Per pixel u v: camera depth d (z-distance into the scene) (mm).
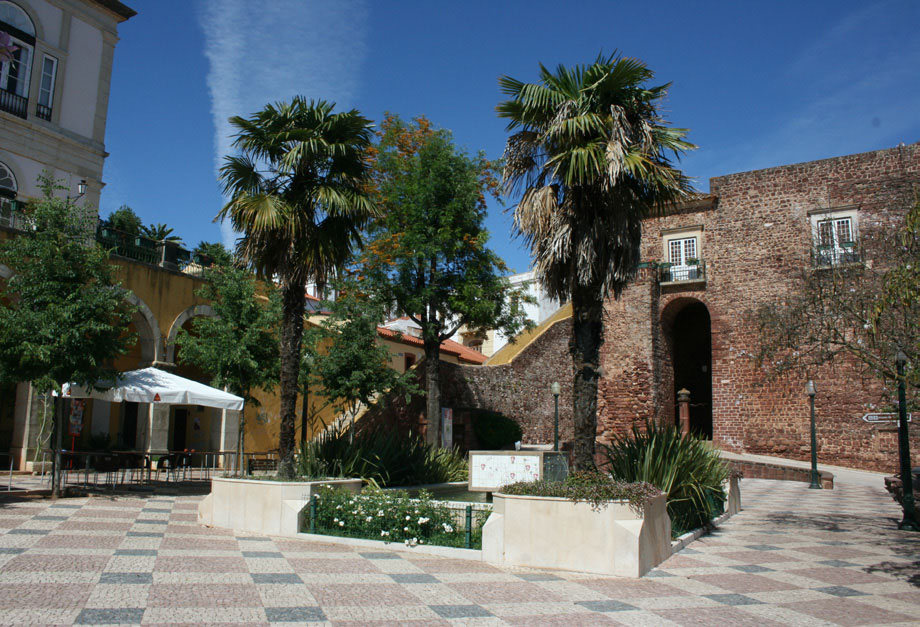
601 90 9758
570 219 9711
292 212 11172
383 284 21391
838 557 9367
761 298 28938
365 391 18578
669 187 9828
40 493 12836
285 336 11320
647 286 30781
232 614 5414
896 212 15836
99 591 5879
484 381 26141
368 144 12266
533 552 7914
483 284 22344
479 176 23109
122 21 25078
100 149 23828
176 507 12070
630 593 6809
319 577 6953
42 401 17250
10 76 21266
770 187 29438
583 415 9266
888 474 25250
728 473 13609
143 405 20156
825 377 27531
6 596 5527
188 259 21703
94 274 13633
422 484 15523
